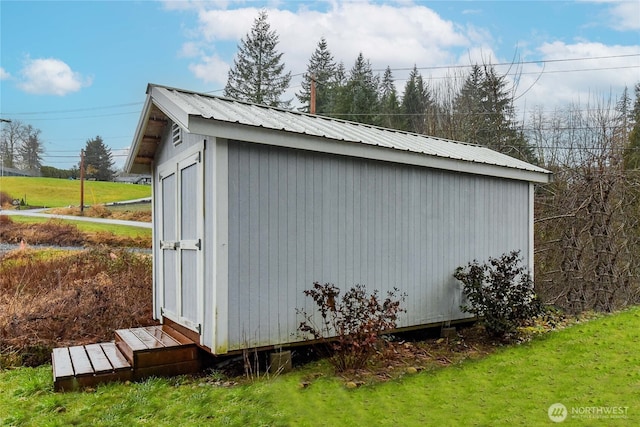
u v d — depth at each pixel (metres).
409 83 24.98
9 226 14.02
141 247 13.29
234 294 4.20
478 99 17.70
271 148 4.46
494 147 15.73
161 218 5.87
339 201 4.96
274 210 4.47
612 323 6.68
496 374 4.43
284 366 4.48
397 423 3.29
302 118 5.88
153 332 5.15
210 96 5.38
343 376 4.36
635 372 4.36
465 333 6.17
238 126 4.10
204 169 4.32
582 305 7.83
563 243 8.30
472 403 3.66
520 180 6.88
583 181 8.40
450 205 6.03
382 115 21.92
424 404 3.65
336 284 4.91
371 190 5.24
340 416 3.42
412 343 5.70
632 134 12.59
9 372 4.91
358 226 5.12
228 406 3.61
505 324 5.55
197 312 4.50
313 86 16.17
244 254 4.27
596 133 12.22
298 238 4.64
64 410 3.59
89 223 15.28
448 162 5.79
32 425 3.34
